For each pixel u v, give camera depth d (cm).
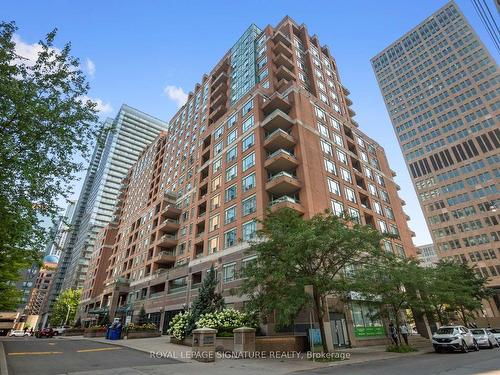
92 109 1300
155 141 7762
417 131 8838
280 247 1798
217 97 5478
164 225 4888
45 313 12088
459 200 7488
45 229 1229
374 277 2059
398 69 10006
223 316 2098
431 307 2575
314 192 3167
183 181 5347
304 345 1930
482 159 7406
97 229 12331
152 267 4875
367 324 2889
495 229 6744
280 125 3622
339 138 4219
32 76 1192
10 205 1107
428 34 9638
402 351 2053
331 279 1694
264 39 4991
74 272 11525
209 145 4625
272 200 3216
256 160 3434
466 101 8106
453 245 7244
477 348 2083
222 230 3506
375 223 3925
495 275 6412
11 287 2839
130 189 8200
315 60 5228
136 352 1750
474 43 8500
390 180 4975
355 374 1061
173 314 3838
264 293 1766
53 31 1214
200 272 3597
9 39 1127
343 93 5750
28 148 1127
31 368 1162
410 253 4300
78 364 1283
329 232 1723
